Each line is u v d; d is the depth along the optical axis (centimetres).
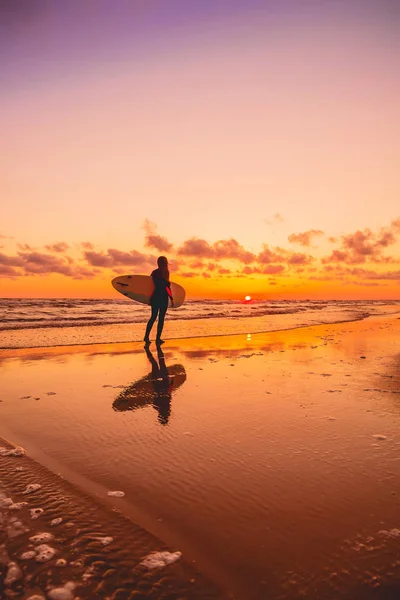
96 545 219
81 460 329
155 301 990
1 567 200
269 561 207
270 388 559
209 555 212
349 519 245
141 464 321
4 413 452
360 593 186
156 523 241
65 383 595
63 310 2239
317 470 309
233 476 300
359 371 675
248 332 1330
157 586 190
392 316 2323
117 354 862
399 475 302
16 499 267
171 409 464
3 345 986
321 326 1579
